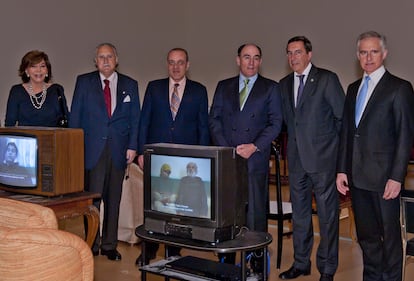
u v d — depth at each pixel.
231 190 2.93
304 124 3.73
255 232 3.10
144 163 3.10
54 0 6.89
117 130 4.21
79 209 3.63
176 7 8.83
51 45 6.88
